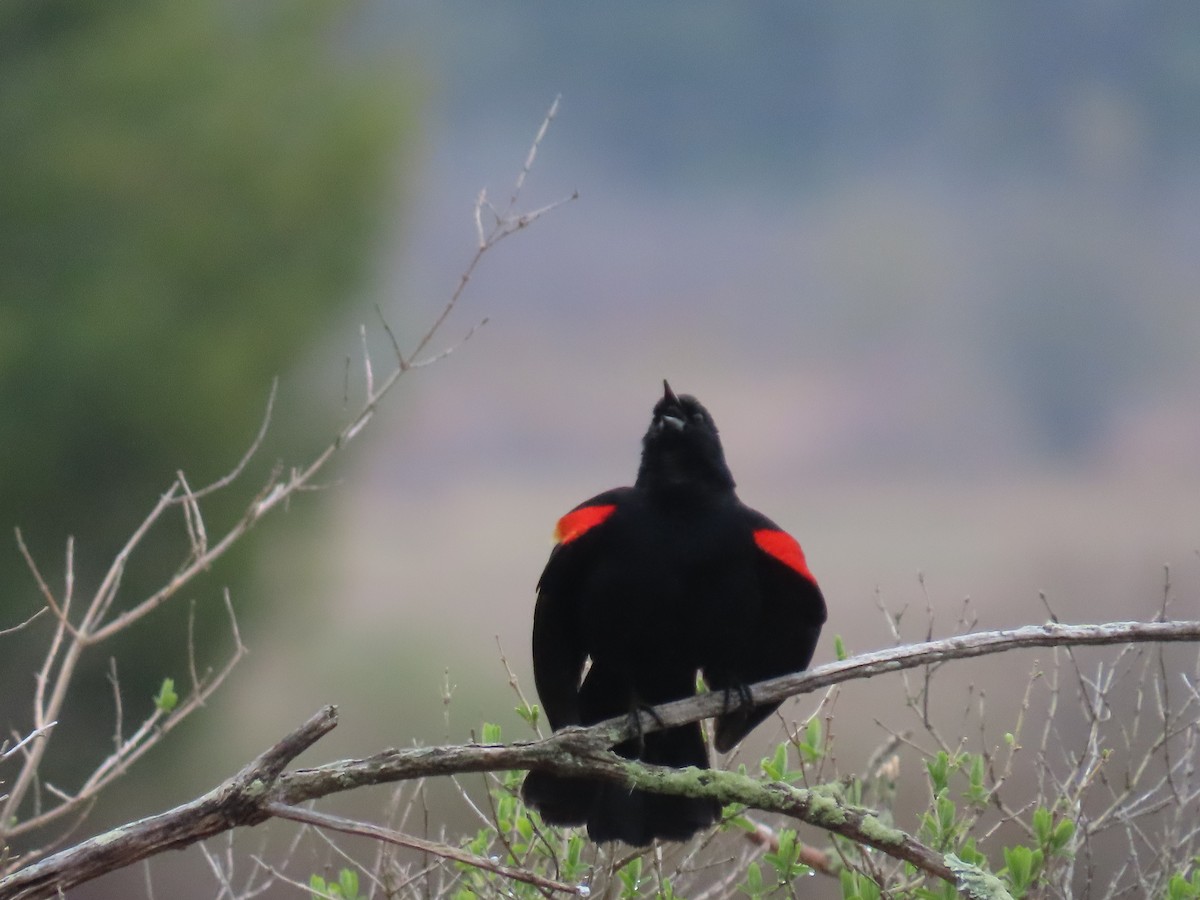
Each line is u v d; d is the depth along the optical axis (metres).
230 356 17.03
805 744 5.77
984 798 5.53
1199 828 6.07
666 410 6.11
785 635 6.20
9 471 16.20
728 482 6.06
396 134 18.70
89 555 16.30
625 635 5.95
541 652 6.11
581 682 6.71
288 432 17.83
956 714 8.88
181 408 16.69
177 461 16.77
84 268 17.20
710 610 5.90
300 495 17.59
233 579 16.72
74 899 11.87
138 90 17.72
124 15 18.19
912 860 5.06
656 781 5.11
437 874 6.45
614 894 6.30
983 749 6.26
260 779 4.71
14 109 17.53
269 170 17.89
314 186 18.08
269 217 17.91
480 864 4.57
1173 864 5.86
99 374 16.44
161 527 16.47
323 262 18.34
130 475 16.72
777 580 6.01
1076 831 5.71
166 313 17.16
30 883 4.62
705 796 5.13
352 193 18.39
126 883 11.59
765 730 8.35
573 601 6.12
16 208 17.19
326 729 4.76
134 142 17.52
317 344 18.19
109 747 15.80
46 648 15.65
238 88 18.11
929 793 6.74
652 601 5.88
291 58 18.67
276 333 17.59
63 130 17.38
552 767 5.07
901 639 6.43
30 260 17.17
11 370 16.27
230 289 17.72
